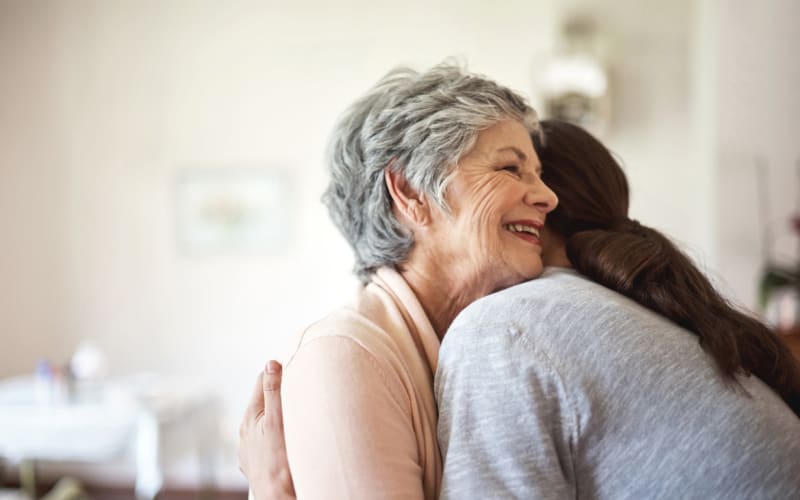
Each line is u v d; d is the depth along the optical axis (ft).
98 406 11.45
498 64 14.48
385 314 3.31
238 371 15.31
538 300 2.91
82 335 15.80
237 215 15.38
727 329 2.92
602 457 2.72
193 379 15.31
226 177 15.43
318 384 2.87
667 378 2.71
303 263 15.19
